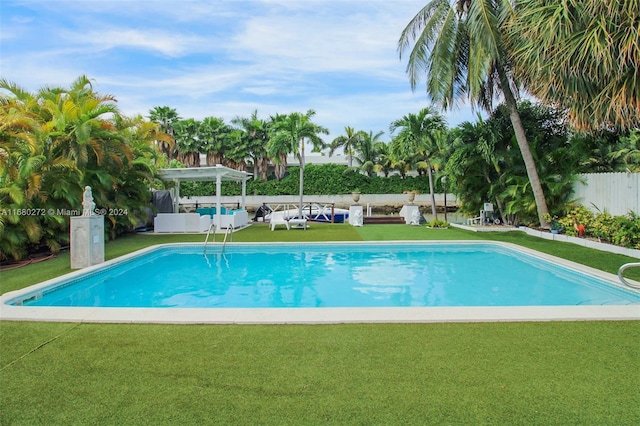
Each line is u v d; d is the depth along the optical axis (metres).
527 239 11.93
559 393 2.77
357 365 3.21
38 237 8.80
